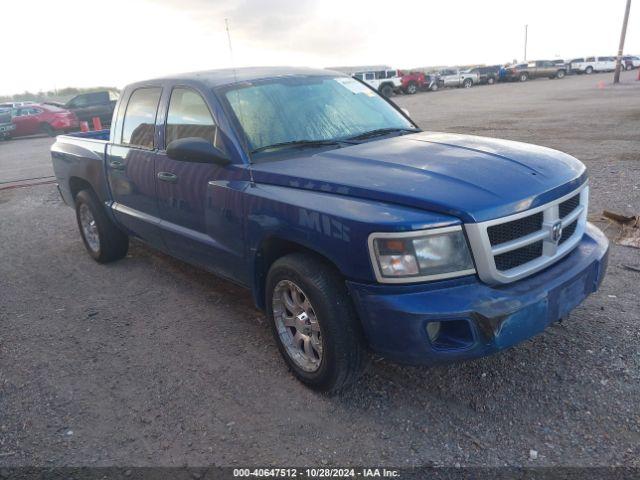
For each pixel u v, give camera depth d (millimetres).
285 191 3145
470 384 3146
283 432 2885
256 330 4047
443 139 3678
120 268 5625
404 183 2816
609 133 11523
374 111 4238
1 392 3473
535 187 2824
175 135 4117
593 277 3061
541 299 2674
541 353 3365
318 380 3088
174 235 4227
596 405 2871
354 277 2744
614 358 3246
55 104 26125
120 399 3301
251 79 4012
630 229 5207
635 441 2605
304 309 3141
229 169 3541
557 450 2594
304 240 2953
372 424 2889
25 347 4059
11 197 9805
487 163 3043
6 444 2959
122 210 4973
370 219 2633
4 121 22297
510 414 2871
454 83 41312
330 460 2656
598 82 35094
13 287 5336
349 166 3168
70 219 7902
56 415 3189
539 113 16797
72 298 4934
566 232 3059
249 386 3328
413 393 3115
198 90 3928
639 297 3977
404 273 2594
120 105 4988
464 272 2625
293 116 3828
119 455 2809
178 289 4945
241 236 3447
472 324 2557
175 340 3986
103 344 4012
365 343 2938
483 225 2578
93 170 5250
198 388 3352
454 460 2586
